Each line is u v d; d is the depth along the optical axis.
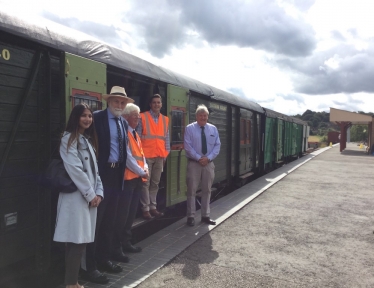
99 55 4.38
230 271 4.20
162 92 6.31
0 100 3.18
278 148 16.70
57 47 3.73
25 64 3.44
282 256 4.73
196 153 5.89
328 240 5.45
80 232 3.17
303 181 11.71
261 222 6.43
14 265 3.54
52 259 3.94
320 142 58.59
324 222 6.50
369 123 29.11
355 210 7.49
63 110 3.64
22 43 3.42
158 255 4.63
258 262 4.51
